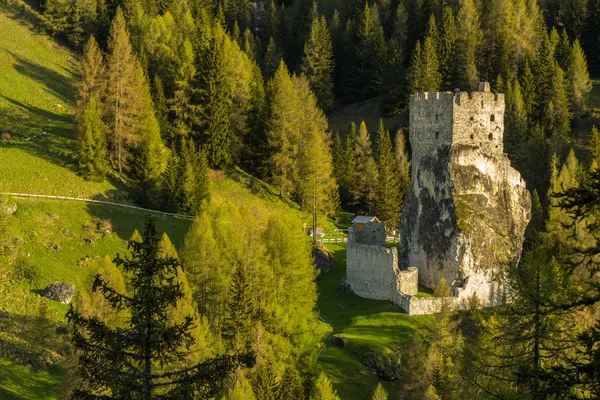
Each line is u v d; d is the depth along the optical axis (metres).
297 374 53.69
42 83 118.38
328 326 72.12
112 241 79.94
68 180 90.38
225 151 111.38
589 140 117.94
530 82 135.50
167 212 93.56
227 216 72.00
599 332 21.69
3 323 59.25
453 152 78.25
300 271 68.81
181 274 52.66
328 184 109.88
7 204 77.56
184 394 24.14
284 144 111.50
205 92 111.44
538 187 118.75
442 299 66.38
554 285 32.84
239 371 46.62
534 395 21.88
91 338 24.12
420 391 54.22
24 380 53.00
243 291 55.41
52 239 76.25
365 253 80.00
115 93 100.88
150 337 23.88
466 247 75.06
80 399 23.83
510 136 124.19
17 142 96.38
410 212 82.56
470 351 40.31
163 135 111.44
